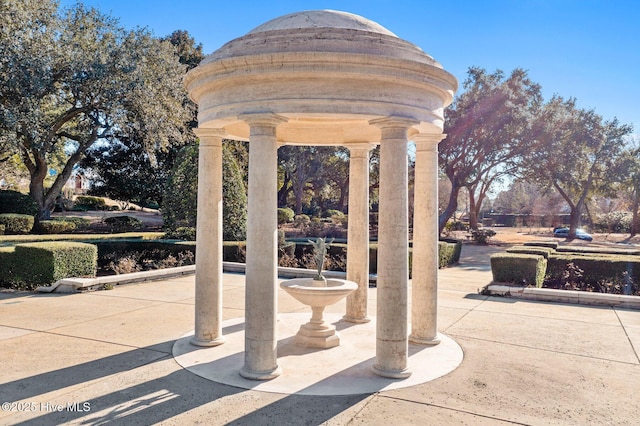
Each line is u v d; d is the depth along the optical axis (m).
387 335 6.84
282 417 5.54
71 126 32.19
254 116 6.58
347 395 6.20
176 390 6.32
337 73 6.33
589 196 47.19
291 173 45.16
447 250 21.52
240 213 20.36
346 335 9.09
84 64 24.25
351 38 6.50
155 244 19.34
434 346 8.45
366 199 10.15
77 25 25.80
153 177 36.22
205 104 7.44
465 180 36.72
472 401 6.07
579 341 8.91
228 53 6.73
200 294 8.29
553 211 63.22
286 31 6.66
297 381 6.66
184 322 10.05
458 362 7.58
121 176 37.06
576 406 5.98
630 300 11.98
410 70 6.60
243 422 5.41
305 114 6.57
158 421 5.41
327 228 37.06
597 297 12.33
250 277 6.72
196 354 7.81
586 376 7.06
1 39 22.41
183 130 30.73
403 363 6.88
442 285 15.74
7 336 8.88
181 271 16.83
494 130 33.22
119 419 5.45
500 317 10.87
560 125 34.75
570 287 14.52
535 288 13.24
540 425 5.44
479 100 33.69
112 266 16.89
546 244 21.30
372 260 17.12
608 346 8.60
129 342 8.54
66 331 9.26
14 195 29.34
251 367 6.75
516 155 34.94
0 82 22.39
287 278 16.41
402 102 6.73
